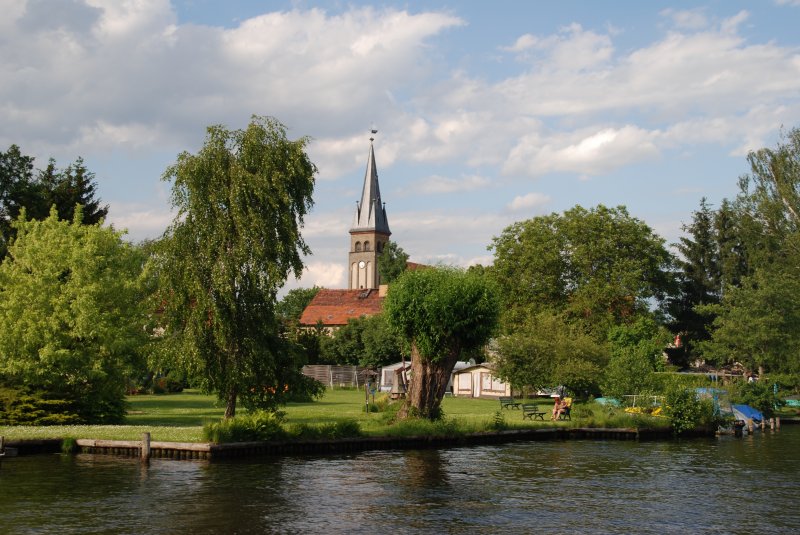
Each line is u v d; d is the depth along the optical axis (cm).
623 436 4528
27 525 2075
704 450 3978
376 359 9356
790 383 6228
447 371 4278
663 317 8700
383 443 3738
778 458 3650
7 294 4222
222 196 3966
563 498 2575
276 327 4269
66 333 4153
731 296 6712
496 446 4019
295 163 4062
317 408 5625
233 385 4062
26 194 6500
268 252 4009
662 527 2192
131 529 2052
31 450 3256
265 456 3322
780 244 7706
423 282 4216
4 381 4091
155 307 4175
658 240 8438
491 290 4281
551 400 7400
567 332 6612
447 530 2114
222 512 2255
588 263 8169
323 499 2464
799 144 7838
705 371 9294
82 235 4606
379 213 18538
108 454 3244
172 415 4878
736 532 2147
